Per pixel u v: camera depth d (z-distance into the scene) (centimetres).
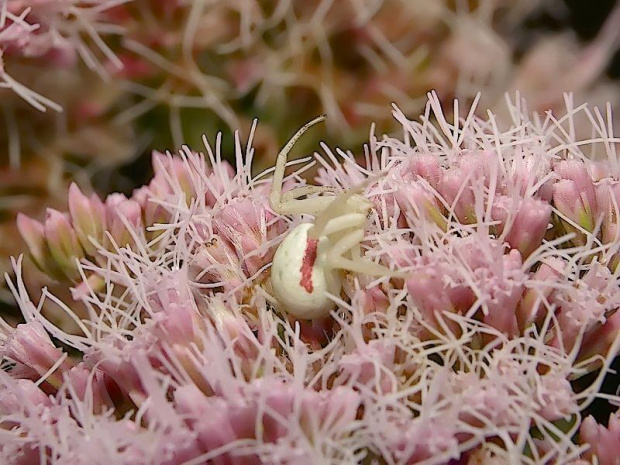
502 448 7
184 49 11
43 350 8
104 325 8
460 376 7
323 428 7
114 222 9
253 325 8
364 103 12
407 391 7
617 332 8
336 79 12
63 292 10
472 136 9
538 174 8
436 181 8
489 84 12
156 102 11
